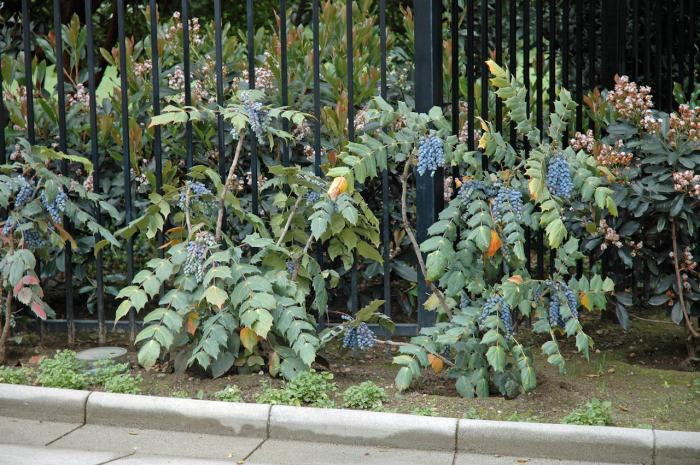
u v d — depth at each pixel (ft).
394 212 20.93
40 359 18.22
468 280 16.34
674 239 18.39
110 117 20.51
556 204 15.85
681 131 18.33
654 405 15.97
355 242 18.51
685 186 17.76
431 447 14.71
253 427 15.23
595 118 21.16
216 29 18.60
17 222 17.98
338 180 16.30
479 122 21.70
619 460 14.15
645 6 21.63
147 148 21.80
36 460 13.97
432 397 16.16
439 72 18.69
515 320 17.61
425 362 16.07
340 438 14.98
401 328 19.35
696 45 25.77
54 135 21.13
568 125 22.90
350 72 18.47
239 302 16.46
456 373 16.33
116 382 16.42
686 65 26.03
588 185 16.16
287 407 15.20
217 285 16.65
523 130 16.25
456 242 18.57
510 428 14.47
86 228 21.03
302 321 16.83
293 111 18.26
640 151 19.24
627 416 15.44
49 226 18.60
